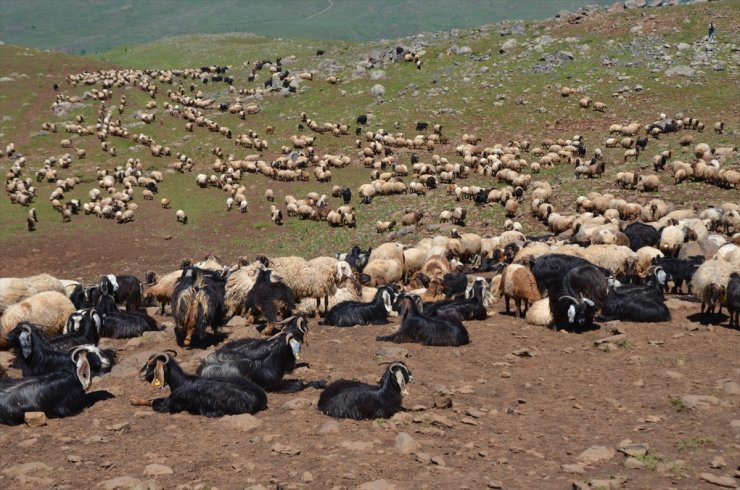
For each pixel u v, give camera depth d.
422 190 40.66
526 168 42.16
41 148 55.69
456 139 49.78
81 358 9.12
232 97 66.56
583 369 10.81
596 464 7.18
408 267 23.67
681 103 48.88
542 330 13.83
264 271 13.49
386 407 8.63
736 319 13.23
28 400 8.56
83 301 15.32
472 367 11.10
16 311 12.54
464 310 14.70
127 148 55.41
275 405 9.25
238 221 40.66
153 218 42.28
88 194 46.91
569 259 14.83
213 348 12.13
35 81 70.88
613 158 41.25
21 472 6.95
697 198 31.52
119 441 7.89
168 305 18.12
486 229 33.12
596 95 52.47
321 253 33.88
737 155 36.47
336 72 67.31
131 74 74.88
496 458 7.38
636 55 57.56
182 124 59.97
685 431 8.00
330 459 7.28
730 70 52.38
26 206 44.78
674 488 6.54
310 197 42.22
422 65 64.56
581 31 64.31
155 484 6.54
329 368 10.92
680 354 11.42
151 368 9.97
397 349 11.77
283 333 9.96
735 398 9.06
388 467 7.10
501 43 65.88
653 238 23.89
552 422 8.52
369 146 50.03
